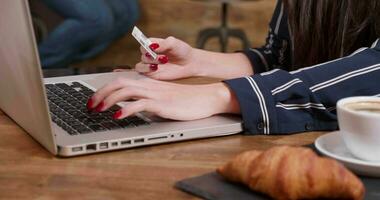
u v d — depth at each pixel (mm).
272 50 1510
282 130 1023
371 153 812
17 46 854
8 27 861
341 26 1239
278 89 1040
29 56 825
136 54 3707
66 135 929
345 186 688
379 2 1223
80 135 930
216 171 805
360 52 1132
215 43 4020
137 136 931
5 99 1052
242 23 4105
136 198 750
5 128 1024
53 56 3209
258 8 4062
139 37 1369
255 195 736
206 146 953
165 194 763
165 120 1012
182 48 1395
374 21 1239
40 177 815
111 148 914
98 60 3527
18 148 928
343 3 1229
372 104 858
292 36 1305
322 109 1040
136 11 3615
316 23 1256
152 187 784
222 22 3646
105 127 968
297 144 973
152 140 941
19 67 880
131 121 999
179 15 4113
